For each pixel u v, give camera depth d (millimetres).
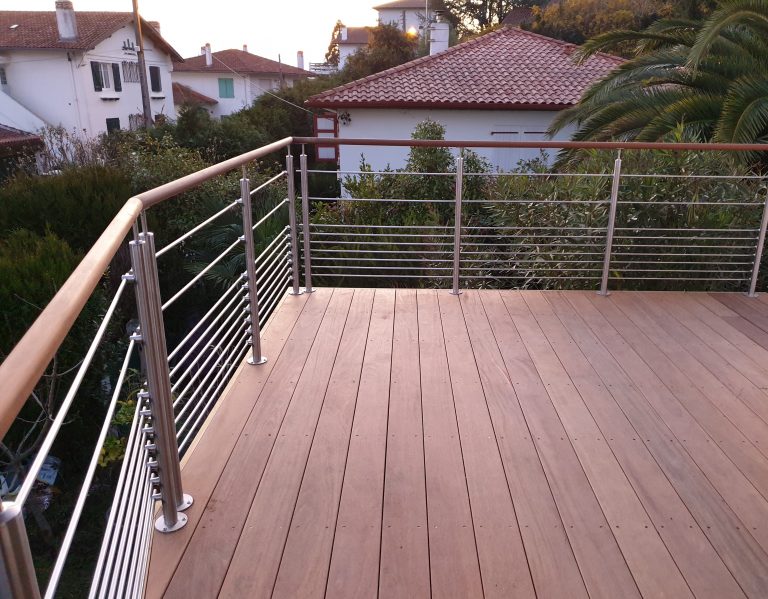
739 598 1532
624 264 4293
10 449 4785
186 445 2334
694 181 4176
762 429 2295
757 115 5363
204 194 8039
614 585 1569
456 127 12586
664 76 6816
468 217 5855
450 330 3205
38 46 19750
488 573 1606
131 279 1495
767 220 3686
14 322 4891
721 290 4266
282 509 1845
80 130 20531
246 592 1539
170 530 1743
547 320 3354
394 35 25859
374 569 1618
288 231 3770
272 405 2439
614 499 1898
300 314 3426
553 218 4457
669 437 2234
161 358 1645
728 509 1857
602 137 6832
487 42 14562
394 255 5262
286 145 3457
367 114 12508
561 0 22266
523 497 1904
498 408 2426
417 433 2250
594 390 2574
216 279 6324
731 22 5520
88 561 4547
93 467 1094
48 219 7691
